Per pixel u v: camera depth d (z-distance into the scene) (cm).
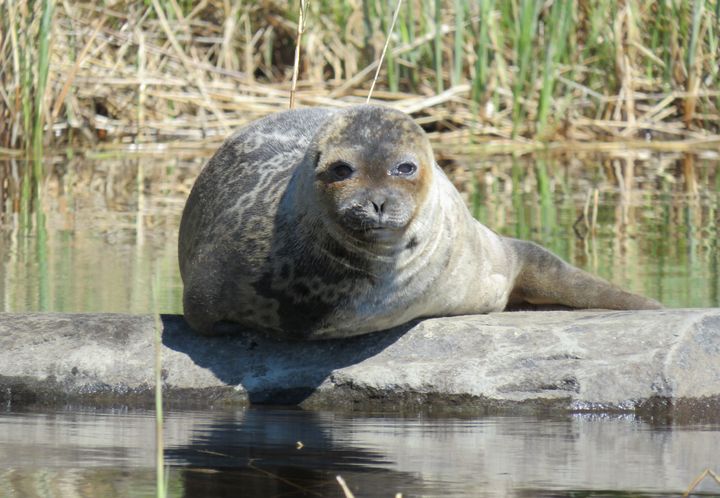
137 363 2466
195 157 6072
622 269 3497
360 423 2217
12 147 6022
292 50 6812
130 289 3241
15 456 1917
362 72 6219
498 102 6397
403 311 2427
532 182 5312
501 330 2439
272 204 2423
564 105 6381
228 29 6569
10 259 3694
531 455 1941
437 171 2467
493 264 2703
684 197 4944
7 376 2450
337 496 1689
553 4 6088
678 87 6450
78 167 5775
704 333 2391
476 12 6494
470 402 2323
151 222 4462
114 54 6631
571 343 2389
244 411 2339
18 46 5819
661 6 6381
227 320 2492
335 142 2222
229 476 1794
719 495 1703
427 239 2341
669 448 1998
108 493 1697
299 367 2434
